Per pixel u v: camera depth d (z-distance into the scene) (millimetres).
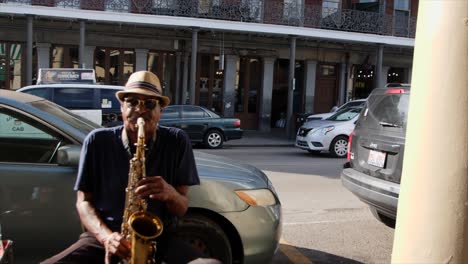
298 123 20078
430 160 2164
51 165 3648
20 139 3691
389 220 6328
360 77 23219
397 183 5320
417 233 2213
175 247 2953
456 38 2096
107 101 11930
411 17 21812
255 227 3898
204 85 20984
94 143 2859
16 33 18594
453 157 2115
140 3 18391
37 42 18766
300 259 5047
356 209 7262
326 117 15070
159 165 2904
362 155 6016
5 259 2570
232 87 21250
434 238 2170
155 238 2635
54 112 3930
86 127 3924
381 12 21797
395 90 5672
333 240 5719
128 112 2801
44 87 11734
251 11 19688
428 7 2191
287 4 20234
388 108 5719
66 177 3596
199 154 4469
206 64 20969
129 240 2605
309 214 6926
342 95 22828
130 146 2867
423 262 2197
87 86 11875
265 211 3961
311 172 10648
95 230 2738
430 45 2166
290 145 17641
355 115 14008
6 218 3564
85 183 2859
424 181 2186
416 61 2273
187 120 15094
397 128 5461
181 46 20344
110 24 19000
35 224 3598
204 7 19062
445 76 2117
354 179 5906
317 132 13562
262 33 19578
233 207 3844
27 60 16969
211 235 3734
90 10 17297
